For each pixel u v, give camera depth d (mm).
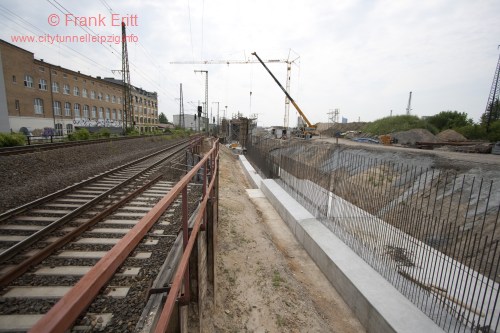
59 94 40938
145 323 2404
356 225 8703
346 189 11094
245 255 7285
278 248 9156
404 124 37344
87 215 5855
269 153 22078
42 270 3701
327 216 10180
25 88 34406
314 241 8469
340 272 6797
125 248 1188
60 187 8383
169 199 1918
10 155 10531
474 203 8547
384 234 7793
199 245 3795
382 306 5402
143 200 7117
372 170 14125
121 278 3486
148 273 3625
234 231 8453
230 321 4941
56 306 798
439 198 9820
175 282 2074
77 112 45719
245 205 12312
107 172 10141
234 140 62656
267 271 6805
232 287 5898
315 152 22797
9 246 4473
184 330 2865
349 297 6328
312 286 7180
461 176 10078
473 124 39344
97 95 51125
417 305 5445
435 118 44688
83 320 2758
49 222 5477
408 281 6090
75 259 4023
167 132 47375
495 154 17266
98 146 16766
